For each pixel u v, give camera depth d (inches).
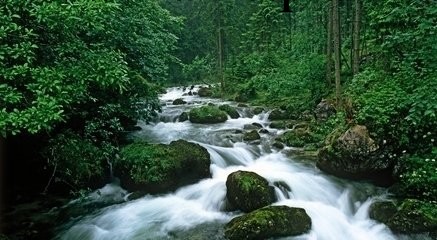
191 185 392.8
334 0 614.9
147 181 375.2
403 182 349.1
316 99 726.5
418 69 374.3
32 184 378.3
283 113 754.8
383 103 391.5
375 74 489.4
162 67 528.7
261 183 336.2
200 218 328.2
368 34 671.1
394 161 371.6
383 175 377.7
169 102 1017.5
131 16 472.4
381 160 372.8
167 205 355.9
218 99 1107.9
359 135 382.3
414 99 319.0
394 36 342.6
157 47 531.5
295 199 354.9
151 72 504.7
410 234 286.8
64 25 256.5
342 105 559.2
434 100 296.5
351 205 347.6
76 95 268.8
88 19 255.3
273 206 305.7
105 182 398.9
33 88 236.7
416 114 310.5
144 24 504.1
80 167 358.6
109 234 307.9
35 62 269.9
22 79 242.8
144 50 490.6
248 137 573.3
